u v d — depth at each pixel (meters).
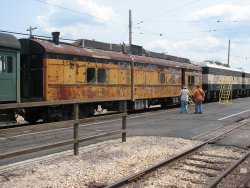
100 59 22.27
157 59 29.70
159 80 29.38
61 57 19.27
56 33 19.62
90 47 22.34
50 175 8.61
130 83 25.55
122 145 12.41
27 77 19.20
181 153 10.58
